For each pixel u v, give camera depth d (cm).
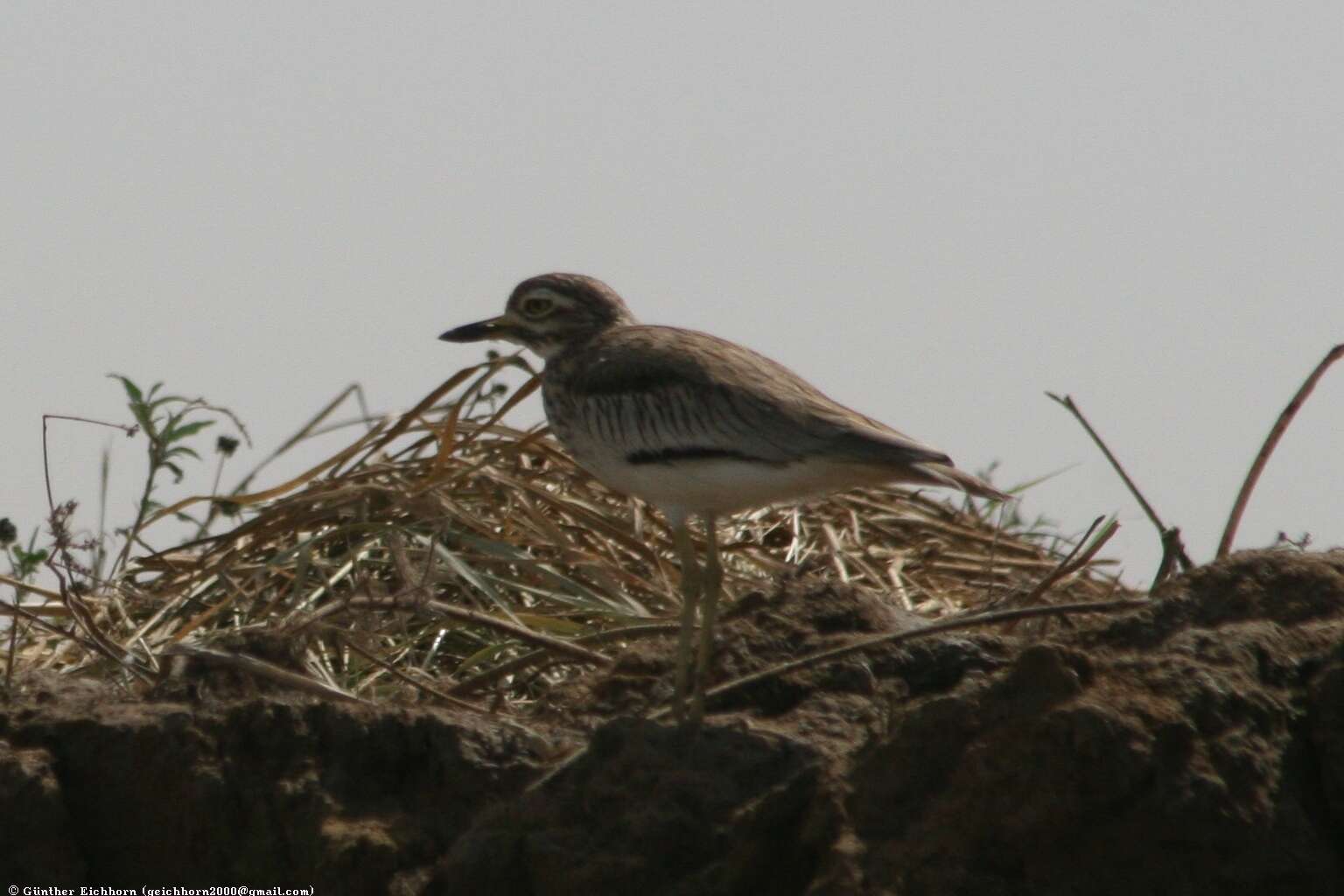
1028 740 939
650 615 1495
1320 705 1002
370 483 1647
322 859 1055
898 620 1275
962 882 930
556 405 1323
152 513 1648
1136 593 1490
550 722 1207
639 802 1016
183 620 1514
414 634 1470
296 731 1109
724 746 1042
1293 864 946
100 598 1535
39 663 1440
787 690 1166
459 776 1095
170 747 1109
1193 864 937
